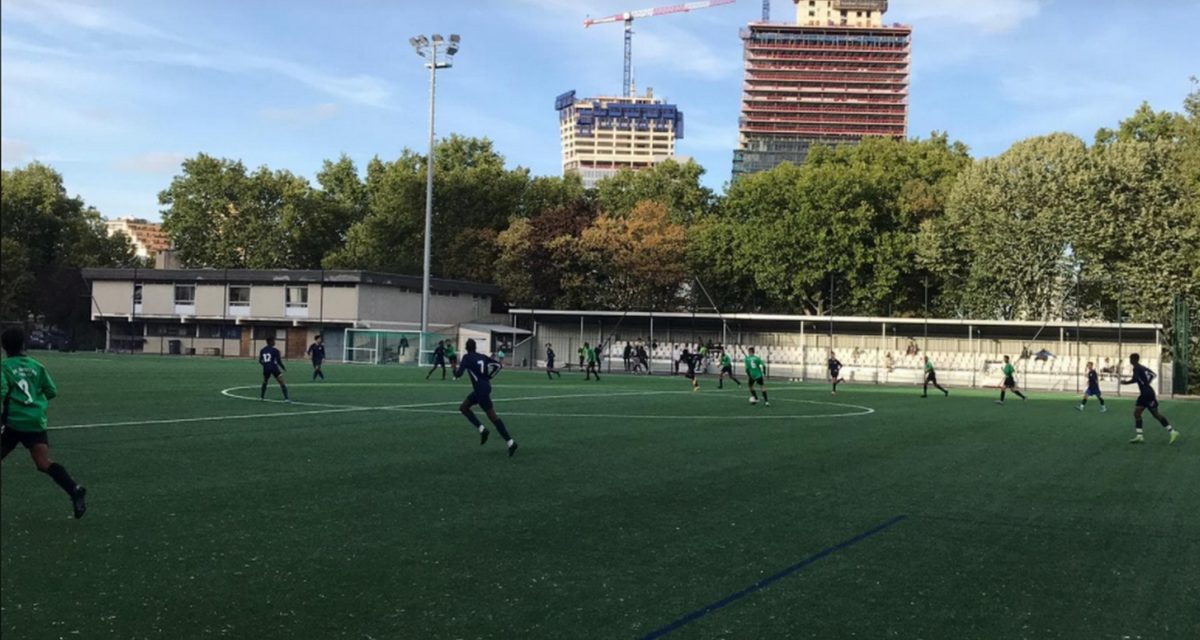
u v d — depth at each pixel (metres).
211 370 39.47
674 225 68.38
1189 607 6.76
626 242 66.00
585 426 19.72
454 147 83.75
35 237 74.50
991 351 54.22
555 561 7.74
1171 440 19.14
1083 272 53.88
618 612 6.36
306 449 14.52
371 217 77.69
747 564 7.77
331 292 63.38
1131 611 6.64
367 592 6.73
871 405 30.39
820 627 6.13
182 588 6.74
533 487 11.44
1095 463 15.34
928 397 37.62
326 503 10.05
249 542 8.18
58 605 6.28
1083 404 31.31
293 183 78.62
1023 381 52.97
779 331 58.94
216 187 76.69
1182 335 49.84
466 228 75.69
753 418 23.20
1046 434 20.78
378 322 63.91
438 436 16.83
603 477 12.39
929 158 67.62
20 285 68.94
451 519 9.36
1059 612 6.59
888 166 68.75
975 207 56.22
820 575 7.47
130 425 17.16
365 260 75.12
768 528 9.27
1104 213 52.41
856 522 9.68
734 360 59.34
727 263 65.75
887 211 62.94
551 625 6.05
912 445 17.48
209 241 77.81
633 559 7.86
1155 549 8.67
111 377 32.31
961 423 23.36
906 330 56.41
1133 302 52.97
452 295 69.62
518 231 69.88
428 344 55.41
